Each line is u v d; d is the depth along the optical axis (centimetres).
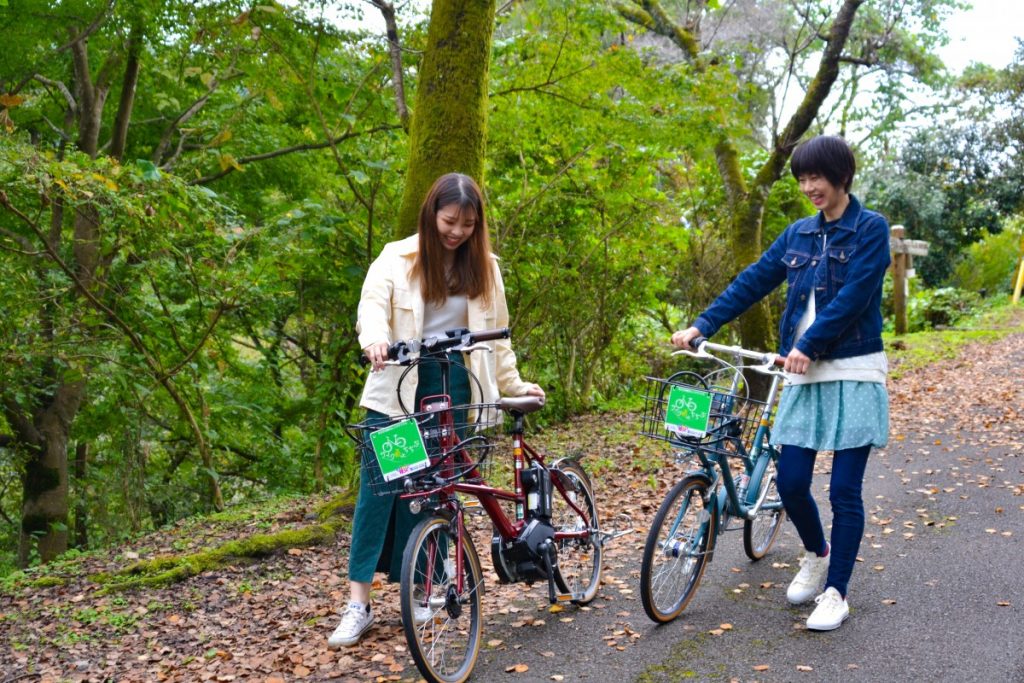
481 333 324
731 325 1291
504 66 766
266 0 743
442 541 336
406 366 350
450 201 351
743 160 1209
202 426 998
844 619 363
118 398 970
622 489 650
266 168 1059
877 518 520
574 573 403
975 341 1534
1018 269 2544
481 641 368
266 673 354
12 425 943
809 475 368
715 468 388
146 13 849
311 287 930
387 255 367
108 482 1024
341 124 893
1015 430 758
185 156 1078
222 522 673
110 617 448
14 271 745
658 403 376
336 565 512
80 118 969
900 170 2680
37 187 630
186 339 934
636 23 920
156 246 735
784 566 443
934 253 2600
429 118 554
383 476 320
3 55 866
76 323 802
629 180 880
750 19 1377
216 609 455
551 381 1044
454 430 341
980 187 2586
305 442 1006
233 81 999
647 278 1043
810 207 1270
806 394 367
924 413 884
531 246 863
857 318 356
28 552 960
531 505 368
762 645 344
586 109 787
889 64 1430
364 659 357
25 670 389
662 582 373
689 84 811
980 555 436
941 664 316
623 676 324
